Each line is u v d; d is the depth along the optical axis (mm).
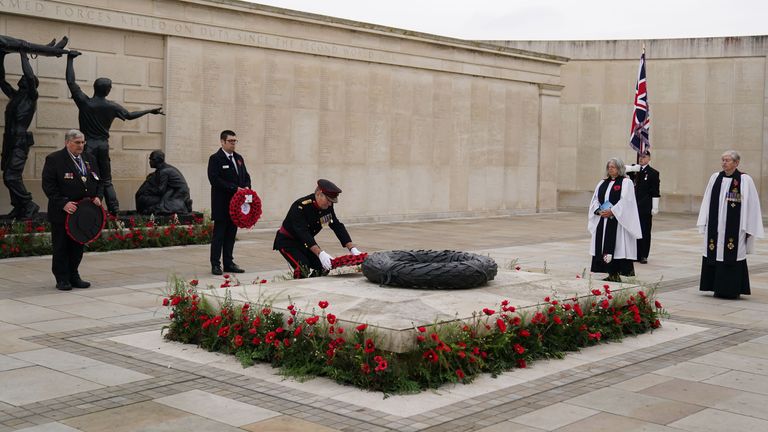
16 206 15578
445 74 25016
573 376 7363
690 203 30703
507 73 26875
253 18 20062
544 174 28609
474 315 7445
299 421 5977
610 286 9453
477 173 26328
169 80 18750
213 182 12836
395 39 23359
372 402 6445
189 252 15523
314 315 7320
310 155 21609
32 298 10578
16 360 7527
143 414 6078
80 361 7527
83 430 5715
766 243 20797
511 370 7496
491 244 18562
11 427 5738
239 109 20062
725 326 9797
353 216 22844
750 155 29953
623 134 31109
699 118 30484
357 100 22656
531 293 8727
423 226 22828
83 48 17578
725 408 6500
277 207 20969
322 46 21562
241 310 7844
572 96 31500
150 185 17266
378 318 7234
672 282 13414
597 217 12438
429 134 24734
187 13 18906
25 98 15438
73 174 11055
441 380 6941
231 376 7113
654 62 30797
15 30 16641
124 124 18281
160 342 8281
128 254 15047
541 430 5887
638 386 7090
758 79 29703
